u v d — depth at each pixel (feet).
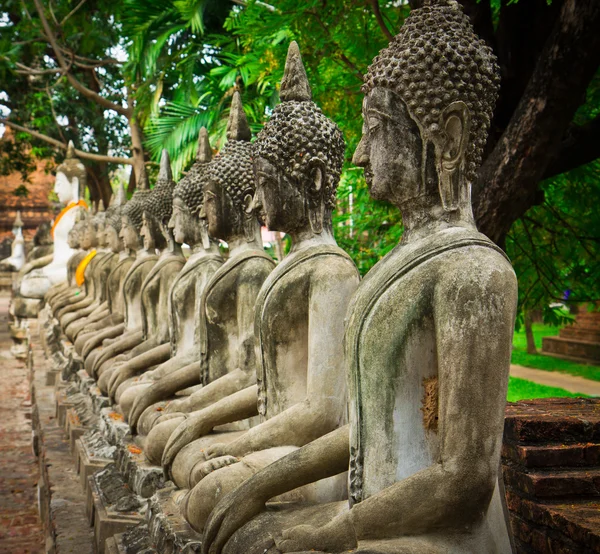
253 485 11.48
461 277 9.40
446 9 10.38
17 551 23.09
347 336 10.55
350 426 10.53
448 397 9.30
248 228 17.87
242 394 15.98
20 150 78.23
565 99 18.51
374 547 9.40
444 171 10.12
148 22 43.68
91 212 59.82
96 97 58.95
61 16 57.88
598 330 53.21
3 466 32.78
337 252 13.38
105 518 17.54
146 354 24.03
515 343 66.03
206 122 40.86
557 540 11.76
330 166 13.75
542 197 22.72
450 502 9.24
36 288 57.82
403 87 10.10
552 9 20.92
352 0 22.97
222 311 17.25
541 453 12.98
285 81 14.10
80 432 26.55
